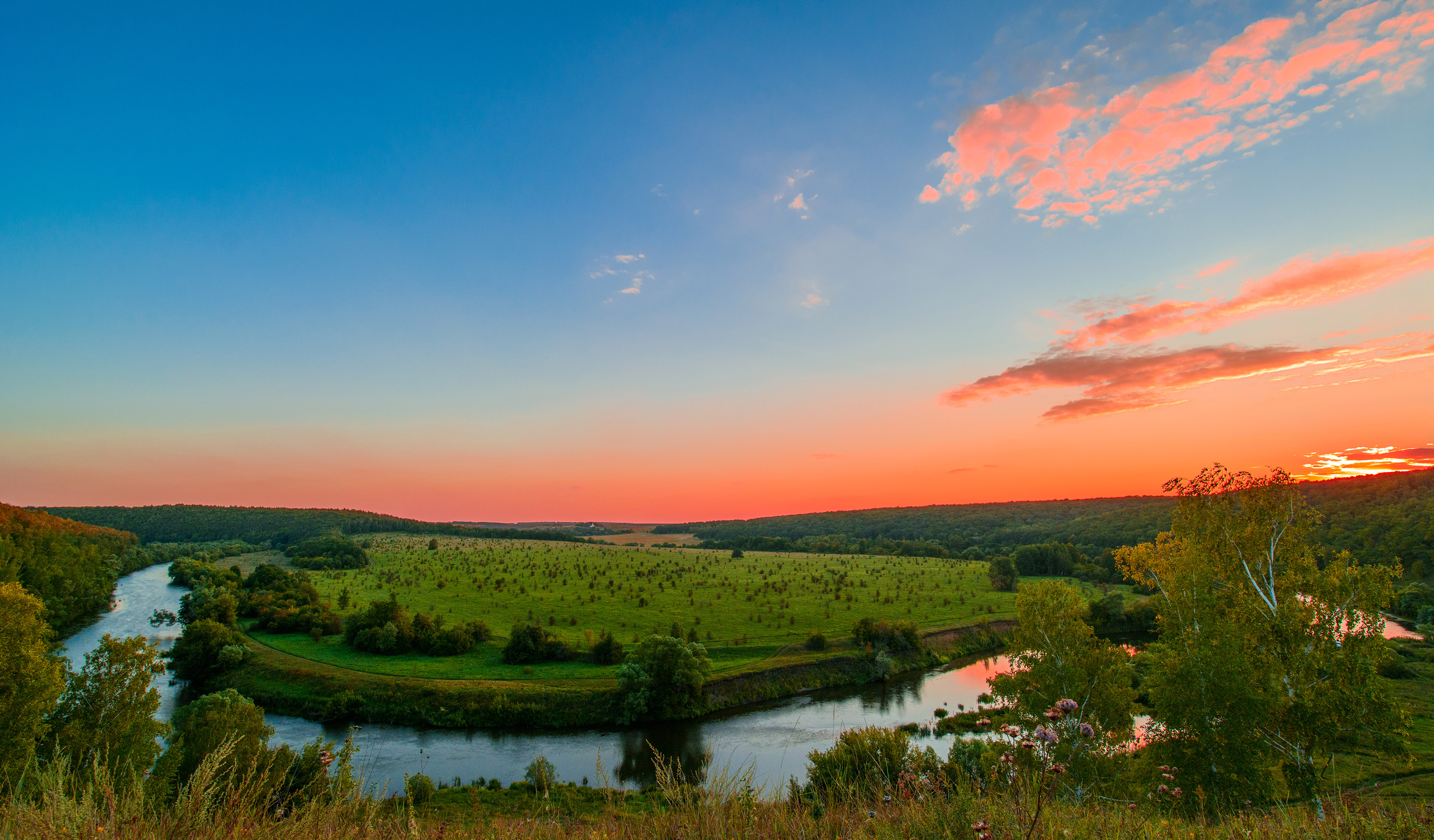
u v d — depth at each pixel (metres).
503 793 34.69
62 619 87.88
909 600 112.94
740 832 6.65
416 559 173.62
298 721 56.28
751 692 65.44
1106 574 136.25
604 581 134.38
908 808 6.74
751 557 194.62
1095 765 18.98
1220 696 22.22
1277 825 8.67
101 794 6.16
